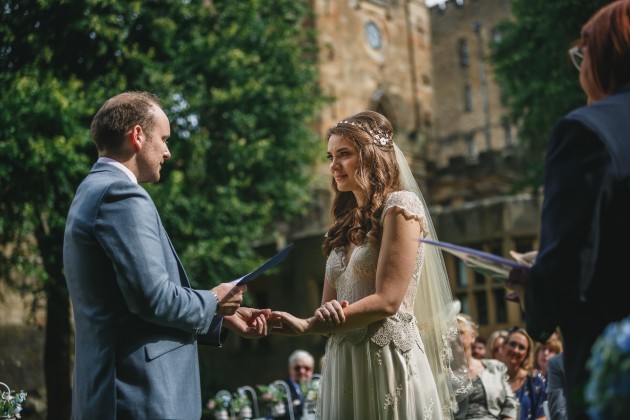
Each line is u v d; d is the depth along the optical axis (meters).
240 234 18.53
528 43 24.05
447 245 2.84
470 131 49.31
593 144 2.38
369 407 3.81
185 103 18.00
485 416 6.81
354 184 4.10
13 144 13.51
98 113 3.67
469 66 49.97
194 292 3.39
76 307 3.40
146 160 3.63
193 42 18.52
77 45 16.31
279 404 10.67
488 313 24.02
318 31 23.39
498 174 36.81
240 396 11.58
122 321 3.30
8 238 15.30
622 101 2.46
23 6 14.93
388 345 3.82
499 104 48.25
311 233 25.14
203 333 3.51
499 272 2.79
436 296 4.27
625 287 2.34
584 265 2.33
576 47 2.79
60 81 15.20
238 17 20.14
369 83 41.25
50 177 14.84
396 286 3.69
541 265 2.43
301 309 24.88
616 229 2.33
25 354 21.97
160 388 3.27
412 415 3.76
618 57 2.55
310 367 11.29
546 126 24.05
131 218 3.29
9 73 14.65
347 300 3.96
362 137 4.04
